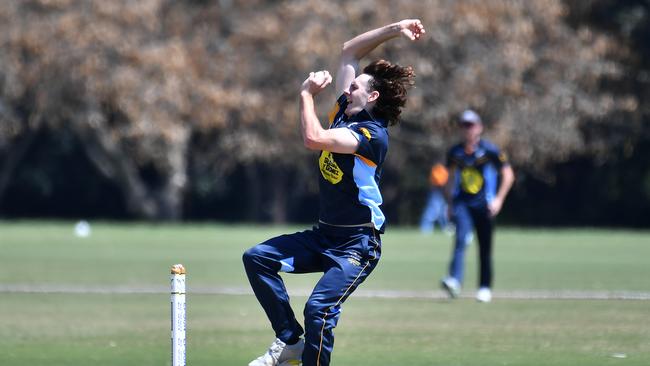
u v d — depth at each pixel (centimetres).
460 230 5072
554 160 15975
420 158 16400
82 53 13588
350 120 2717
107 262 7400
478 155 5053
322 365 2647
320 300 2625
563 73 14812
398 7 14075
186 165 17650
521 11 14550
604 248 9519
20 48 13700
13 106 15012
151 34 14225
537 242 10556
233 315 4494
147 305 4850
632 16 15862
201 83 14188
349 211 2675
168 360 3316
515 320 4322
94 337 3831
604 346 3603
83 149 18375
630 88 15988
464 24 14025
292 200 19012
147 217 16075
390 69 2711
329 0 14400
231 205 19350
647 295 5303
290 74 14675
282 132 14688
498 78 14362
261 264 2700
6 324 4184
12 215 18988
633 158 16700
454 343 3678
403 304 4919
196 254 8238
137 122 13750
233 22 14925
